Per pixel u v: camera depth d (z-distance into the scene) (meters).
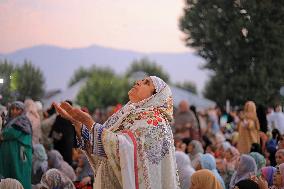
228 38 29.38
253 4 28.11
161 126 5.91
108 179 5.94
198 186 8.13
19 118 12.00
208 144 16.34
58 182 9.29
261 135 15.70
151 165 5.81
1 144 11.95
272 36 28.55
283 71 29.12
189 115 18.00
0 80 15.06
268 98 29.16
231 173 12.09
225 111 24.53
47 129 14.95
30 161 12.02
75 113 5.85
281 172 8.95
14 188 8.29
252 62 29.31
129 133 5.82
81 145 5.92
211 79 31.52
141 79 6.20
